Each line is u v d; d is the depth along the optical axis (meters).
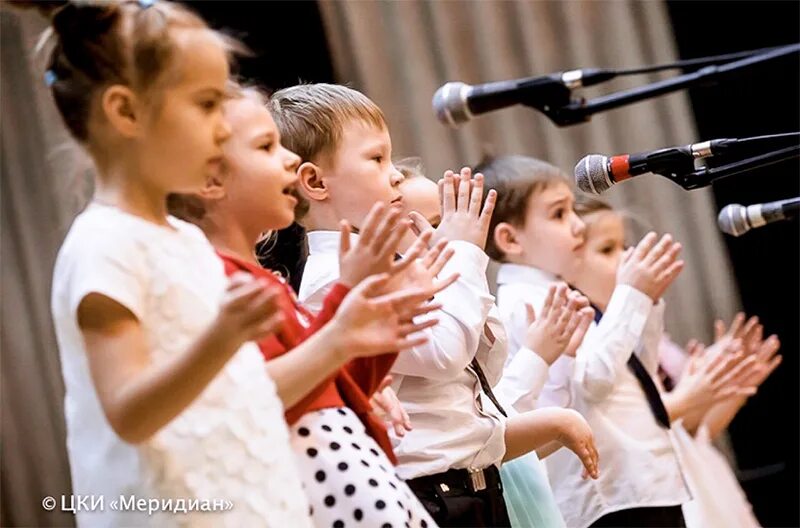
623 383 5.17
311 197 3.96
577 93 8.36
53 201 7.15
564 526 4.40
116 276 2.71
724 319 8.70
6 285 7.35
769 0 8.91
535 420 4.07
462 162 8.02
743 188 8.84
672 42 8.84
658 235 8.55
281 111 4.04
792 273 8.89
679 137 8.73
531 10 8.38
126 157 2.83
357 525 3.08
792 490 8.75
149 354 2.75
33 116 7.05
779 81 8.91
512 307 5.16
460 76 8.12
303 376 2.87
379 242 3.02
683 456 5.89
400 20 7.96
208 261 2.94
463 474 3.85
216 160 2.89
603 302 5.52
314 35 7.94
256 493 2.81
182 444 2.79
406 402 3.85
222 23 7.79
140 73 2.78
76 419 2.85
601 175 4.00
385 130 4.06
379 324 2.88
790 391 8.92
